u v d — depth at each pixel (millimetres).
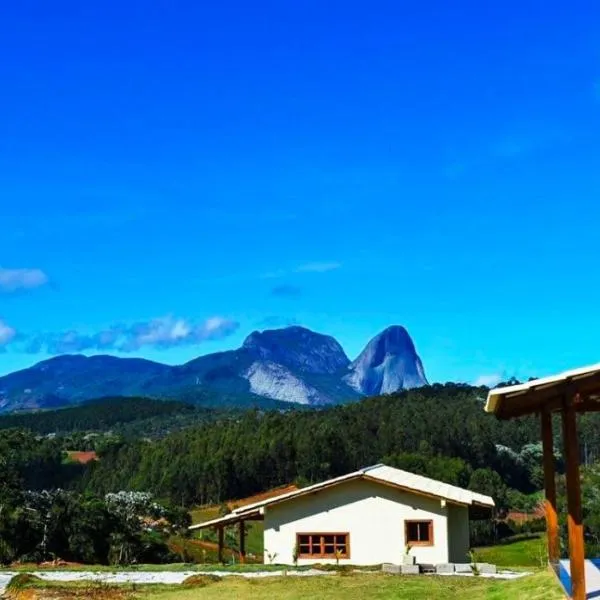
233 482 119562
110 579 28047
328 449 120375
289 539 35031
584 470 105125
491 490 97500
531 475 125375
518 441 136375
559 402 13250
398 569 28438
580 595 11844
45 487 134875
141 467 134125
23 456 132750
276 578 25875
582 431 128500
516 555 55875
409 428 130750
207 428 147750
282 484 120625
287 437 123375
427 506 34344
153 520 66000
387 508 34594
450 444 125500
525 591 15508
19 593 24094
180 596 22547
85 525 45406
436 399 163250
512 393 12062
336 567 30812
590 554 38156
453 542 35000
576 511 11961
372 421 138750
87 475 142375
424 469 101438
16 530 43781
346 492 35000
